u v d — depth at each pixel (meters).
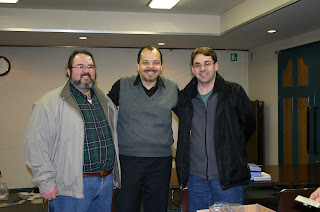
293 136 5.32
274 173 3.63
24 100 5.87
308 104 4.96
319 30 4.73
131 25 4.93
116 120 2.54
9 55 5.81
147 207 2.58
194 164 2.50
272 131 5.89
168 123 2.56
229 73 6.67
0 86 5.79
